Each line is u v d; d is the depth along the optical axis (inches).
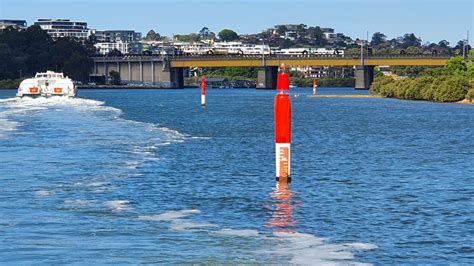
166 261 1227.9
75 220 1567.4
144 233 1446.9
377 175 2480.3
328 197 1973.4
